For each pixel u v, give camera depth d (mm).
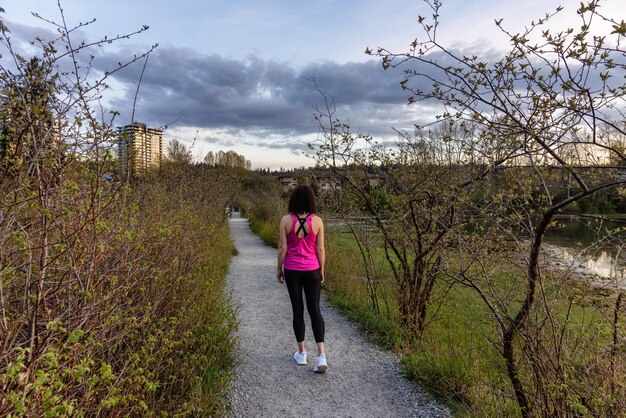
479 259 3041
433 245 4277
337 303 6426
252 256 11977
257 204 22281
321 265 4156
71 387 1763
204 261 5777
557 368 2299
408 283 4840
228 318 4523
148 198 4570
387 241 4949
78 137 1881
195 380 2969
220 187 14344
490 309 2799
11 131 1715
